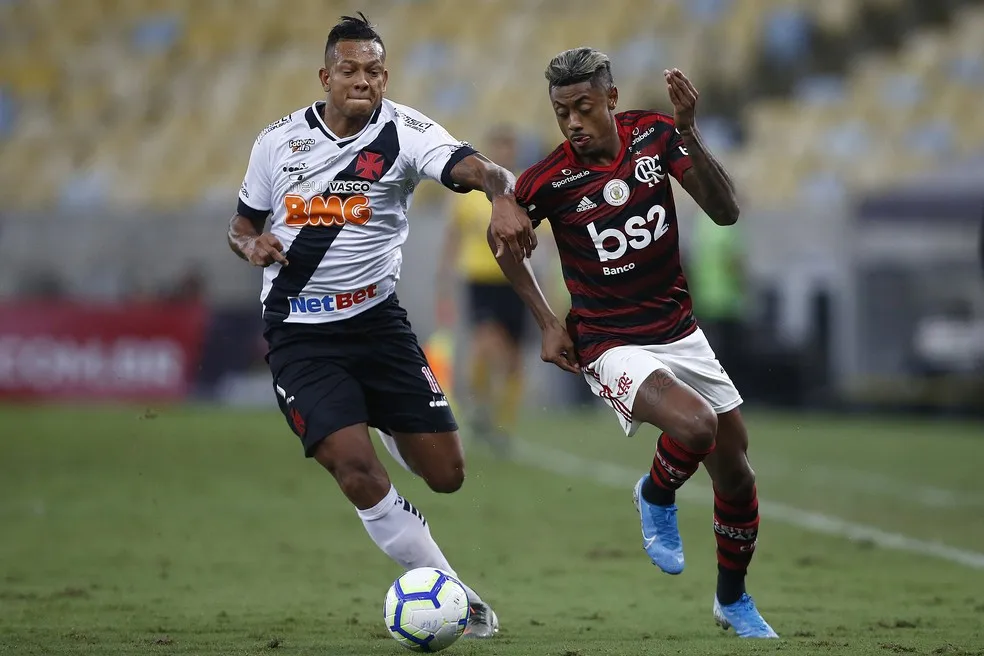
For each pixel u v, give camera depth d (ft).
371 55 54.39
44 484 120.98
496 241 53.67
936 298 188.24
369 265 56.70
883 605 65.92
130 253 210.18
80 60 275.59
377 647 52.70
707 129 241.96
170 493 115.85
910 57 247.91
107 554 83.61
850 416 190.39
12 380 200.75
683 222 187.93
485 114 243.81
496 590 71.61
